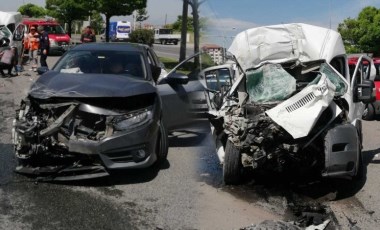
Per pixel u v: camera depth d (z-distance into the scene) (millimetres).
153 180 6102
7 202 4969
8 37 19750
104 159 5484
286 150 5570
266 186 6164
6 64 15789
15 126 5703
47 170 5559
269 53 6977
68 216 4730
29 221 4543
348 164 5617
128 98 5688
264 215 5172
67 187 5562
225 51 7480
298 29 6867
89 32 20000
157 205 5238
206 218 4980
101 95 5566
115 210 4988
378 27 24641
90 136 5520
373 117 12641
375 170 7180
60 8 41500
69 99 5605
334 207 5566
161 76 7766
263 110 5711
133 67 6984
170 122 7277
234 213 5176
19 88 13344
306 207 5480
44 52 16656
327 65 6277
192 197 5574
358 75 7582
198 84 7664
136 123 5684
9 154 6699
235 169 5875
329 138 5605
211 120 6324
